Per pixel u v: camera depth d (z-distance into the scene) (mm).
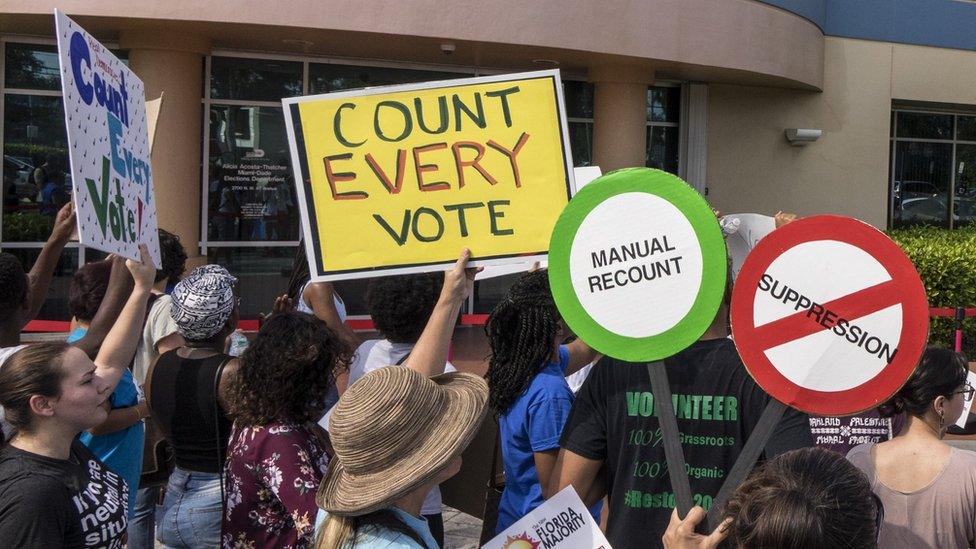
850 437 3426
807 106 13688
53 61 10398
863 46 13945
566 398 2939
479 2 9852
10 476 2436
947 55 14461
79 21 9375
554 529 2572
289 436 2732
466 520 5789
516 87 3021
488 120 3023
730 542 1707
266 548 2762
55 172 10492
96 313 3750
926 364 2764
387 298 3570
